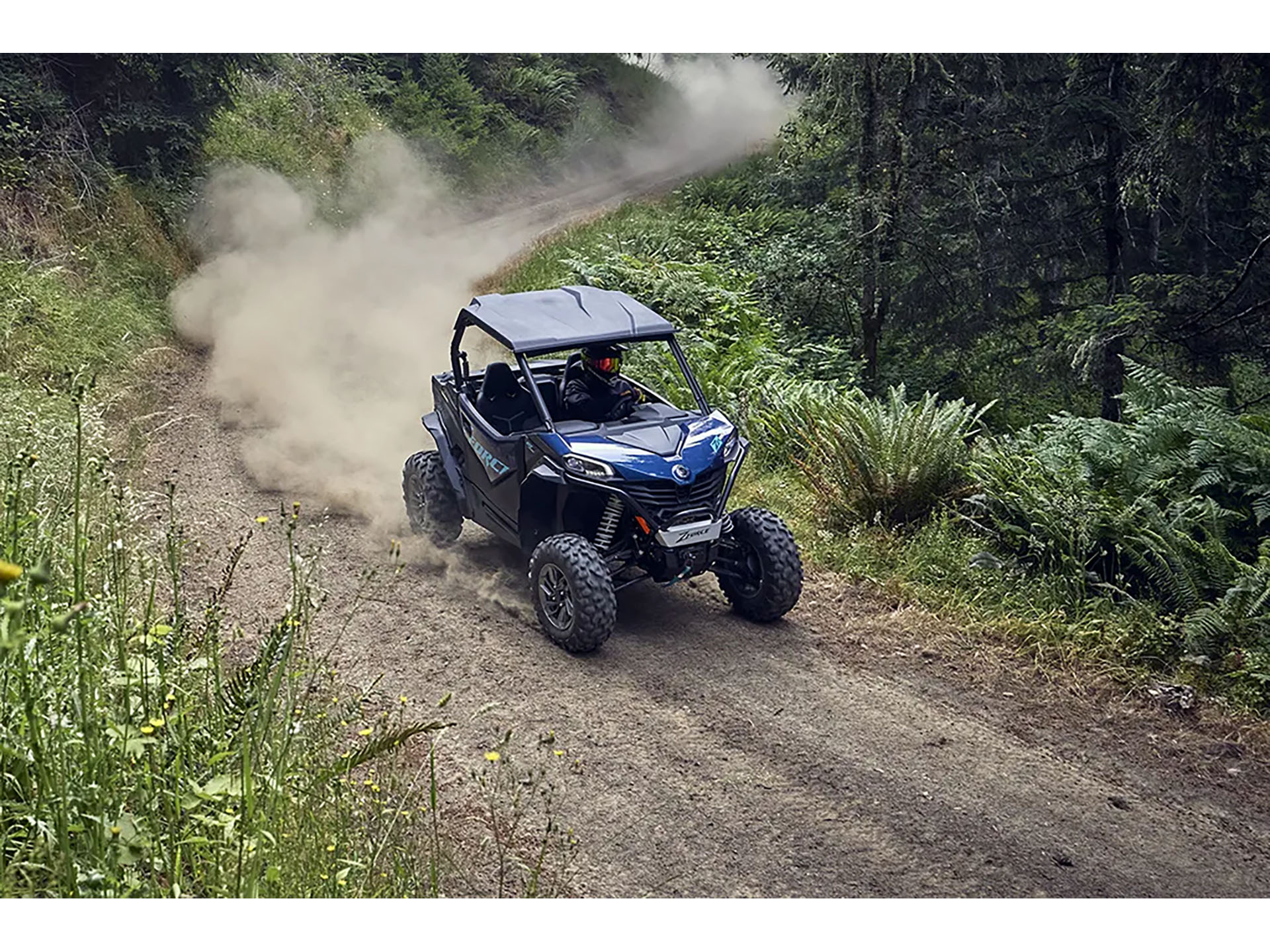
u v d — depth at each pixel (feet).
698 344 41.39
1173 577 24.32
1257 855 17.21
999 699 21.63
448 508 27.50
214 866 12.91
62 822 11.55
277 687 14.02
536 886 14.14
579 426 24.20
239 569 25.44
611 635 22.80
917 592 25.64
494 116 119.03
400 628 23.17
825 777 18.70
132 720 13.83
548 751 18.90
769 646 23.39
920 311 58.59
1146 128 55.62
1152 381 31.86
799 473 32.37
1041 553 26.53
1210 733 20.61
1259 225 56.34
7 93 51.34
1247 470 27.12
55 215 49.65
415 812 16.34
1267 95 44.88
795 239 66.59
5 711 13.03
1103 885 16.25
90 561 18.90
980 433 37.17
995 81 55.26
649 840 16.76
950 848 16.99
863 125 53.72
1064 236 61.11
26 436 23.21
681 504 23.12
